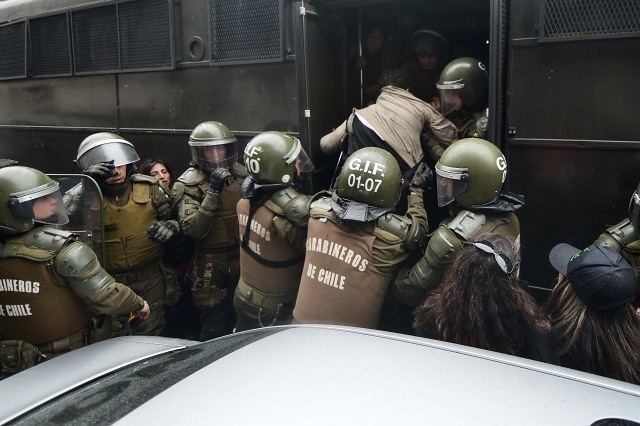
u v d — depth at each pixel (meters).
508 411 1.30
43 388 1.82
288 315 3.41
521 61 3.30
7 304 2.71
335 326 1.91
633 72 3.03
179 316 4.43
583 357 1.88
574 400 1.36
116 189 3.46
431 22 4.67
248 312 3.47
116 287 2.77
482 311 1.93
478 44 4.61
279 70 4.18
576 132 3.21
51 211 2.75
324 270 2.84
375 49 4.63
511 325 1.93
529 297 2.02
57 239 2.68
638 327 1.89
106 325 2.99
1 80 6.27
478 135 3.64
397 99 3.74
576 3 3.12
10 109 6.24
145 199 3.56
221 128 3.77
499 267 1.94
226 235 3.89
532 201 3.38
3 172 2.67
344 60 4.54
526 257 3.43
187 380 1.53
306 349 1.64
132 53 4.96
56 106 5.72
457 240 2.57
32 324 2.73
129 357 2.13
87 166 3.37
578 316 1.90
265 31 4.19
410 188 3.21
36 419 1.52
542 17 3.20
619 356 1.83
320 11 4.18
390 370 1.48
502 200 2.70
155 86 4.88
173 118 4.80
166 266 3.87
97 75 5.27
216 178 3.56
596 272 1.82
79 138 5.57
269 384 1.43
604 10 3.06
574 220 3.28
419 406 1.31
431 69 4.41
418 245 2.80
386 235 2.75
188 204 3.75
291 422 1.26
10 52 6.08
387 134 3.67
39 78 5.81
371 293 2.77
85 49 5.32
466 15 4.55
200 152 3.72
